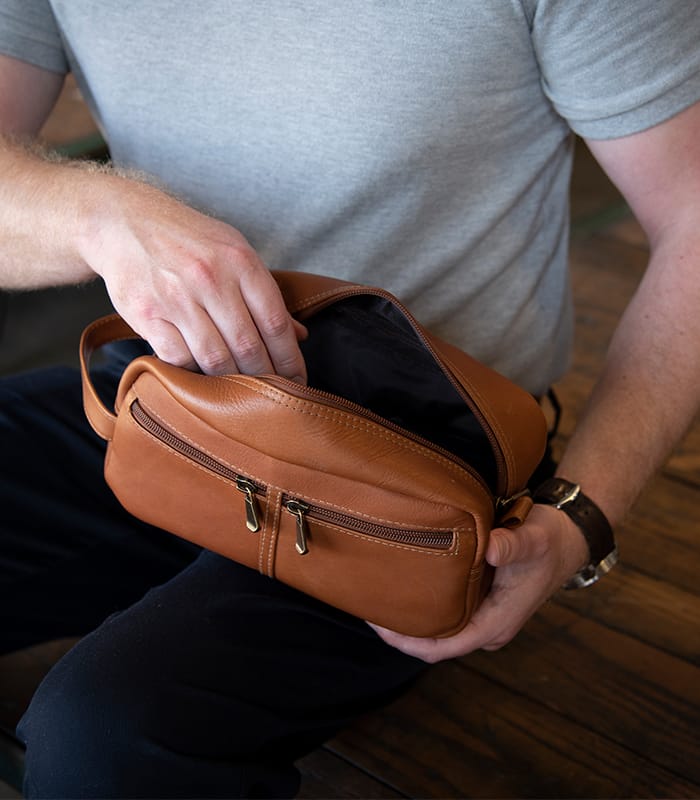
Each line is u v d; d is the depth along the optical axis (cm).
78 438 108
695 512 145
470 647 84
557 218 105
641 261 221
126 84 102
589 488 91
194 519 85
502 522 81
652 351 93
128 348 112
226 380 78
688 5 86
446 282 100
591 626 126
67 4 102
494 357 104
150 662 80
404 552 77
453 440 89
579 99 91
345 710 93
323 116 93
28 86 111
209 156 101
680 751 110
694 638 124
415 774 108
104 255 85
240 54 95
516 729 113
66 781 76
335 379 90
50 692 78
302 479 77
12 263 96
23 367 224
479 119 92
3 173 95
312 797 106
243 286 80
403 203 95
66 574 107
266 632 86
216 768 79
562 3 86
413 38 89
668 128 90
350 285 84
